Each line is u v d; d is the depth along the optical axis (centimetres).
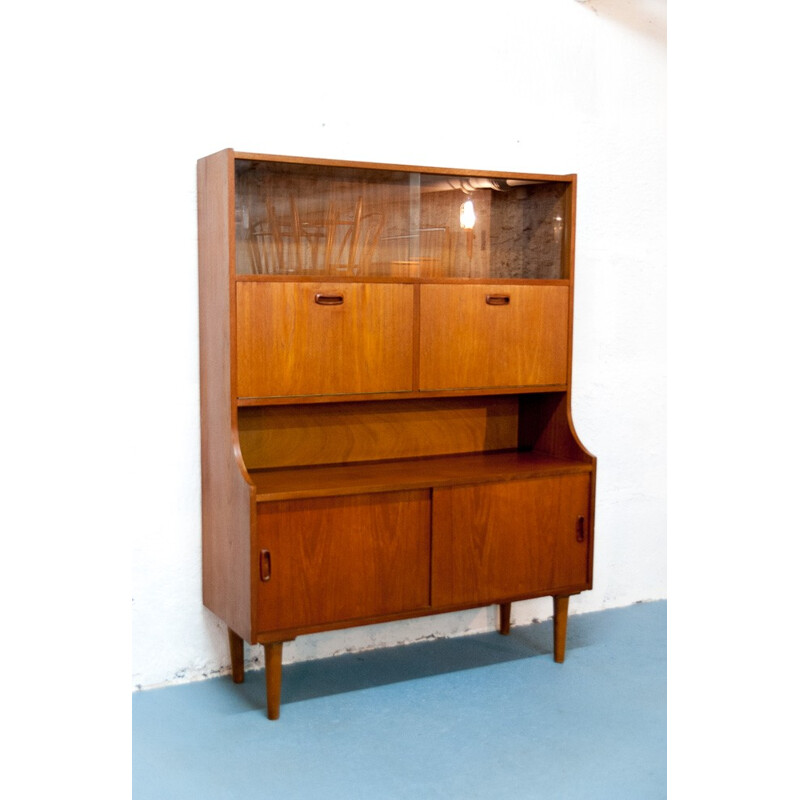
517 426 385
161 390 319
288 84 330
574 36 388
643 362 417
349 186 314
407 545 315
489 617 391
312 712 309
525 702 318
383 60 348
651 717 307
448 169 325
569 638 382
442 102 361
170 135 311
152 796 254
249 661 344
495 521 331
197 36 313
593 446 409
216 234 299
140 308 313
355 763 274
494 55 371
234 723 300
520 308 340
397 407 357
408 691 327
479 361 333
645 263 413
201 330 317
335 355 306
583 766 273
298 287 298
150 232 312
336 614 304
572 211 349
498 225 343
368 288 309
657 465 426
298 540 296
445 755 280
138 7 303
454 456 367
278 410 335
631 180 406
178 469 324
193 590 331
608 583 420
